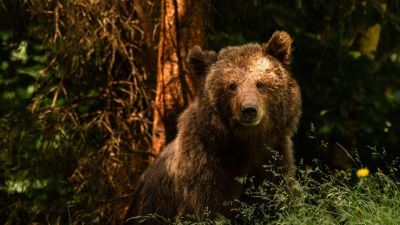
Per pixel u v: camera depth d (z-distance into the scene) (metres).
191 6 11.98
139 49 13.04
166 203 10.27
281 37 10.04
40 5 12.75
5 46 14.42
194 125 9.99
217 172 9.77
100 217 12.73
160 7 12.60
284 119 9.91
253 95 9.41
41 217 13.34
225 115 9.75
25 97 14.34
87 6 12.69
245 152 9.80
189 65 10.45
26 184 13.50
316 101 14.22
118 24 13.12
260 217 9.77
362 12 14.26
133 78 13.41
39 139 13.41
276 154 9.72
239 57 9.97
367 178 8.91
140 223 10.73
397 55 16.30
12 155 13.30
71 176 12.91
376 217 7.92
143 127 12.84
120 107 13.20
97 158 12.73
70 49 12.73
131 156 12.77
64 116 12.93
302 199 8.60
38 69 14.29
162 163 10.59
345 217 8.12
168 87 12.11
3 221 13.71
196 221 9.68
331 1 14.15
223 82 9.77
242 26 14.18
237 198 9.90
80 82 13.58
